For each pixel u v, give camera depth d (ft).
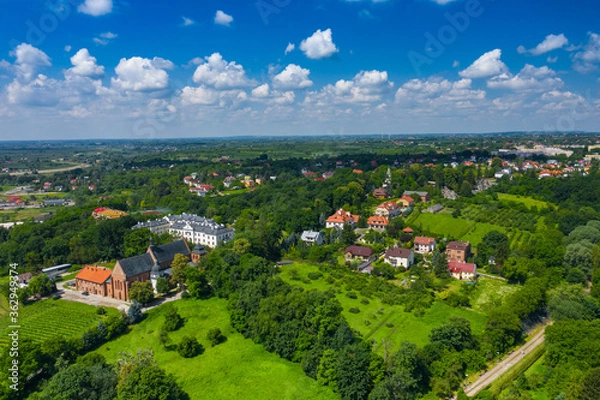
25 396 363.97
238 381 386.11
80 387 330.13
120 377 346.33
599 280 563.89
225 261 590.55
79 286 599.98
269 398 363.97
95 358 390.01
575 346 392.27
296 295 462.60
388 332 451.94
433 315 492.95
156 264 596.29
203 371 400.67
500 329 431.84
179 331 475.31
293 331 428.97
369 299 537.24
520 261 614.75
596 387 323.78
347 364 367.86
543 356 426.10
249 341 456.45
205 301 549.13
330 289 554.05
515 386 368.07
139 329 480.23
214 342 449.48
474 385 378.73
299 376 394.93
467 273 615.98
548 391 361.71
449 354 398.21
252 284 511.81
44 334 466.29
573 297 494.18
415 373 377.09
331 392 371.97
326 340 413.80
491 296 554.46
